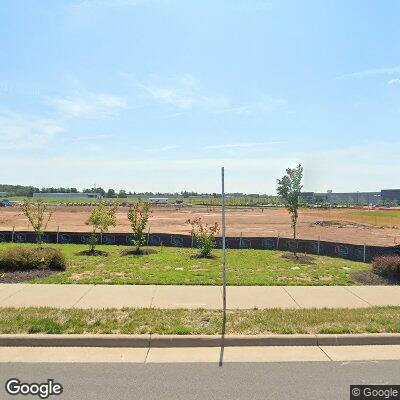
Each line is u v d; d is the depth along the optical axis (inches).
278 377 208.5
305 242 700.0
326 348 251.4
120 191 7150.6
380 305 344.2
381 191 5846.5
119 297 359.3
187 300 351.3
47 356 234.2
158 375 209.6
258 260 588.1
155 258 591.2
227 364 224.8
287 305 341.1
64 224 1480.1
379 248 602.9
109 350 245.1
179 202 4714.6
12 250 495.8
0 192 7401.6
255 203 4520.2
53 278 439.5
